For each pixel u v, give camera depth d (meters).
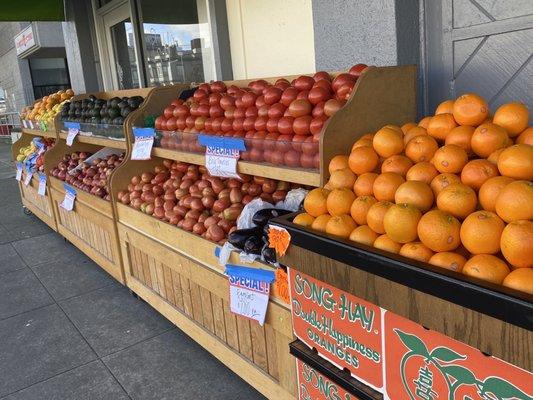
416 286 1.31
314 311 1.81
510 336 1.10
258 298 2.33
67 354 3.25
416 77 2.31
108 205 3.99
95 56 7.95
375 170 1.84
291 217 1.94
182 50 5.83
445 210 1.43
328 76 2.64
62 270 4.81
